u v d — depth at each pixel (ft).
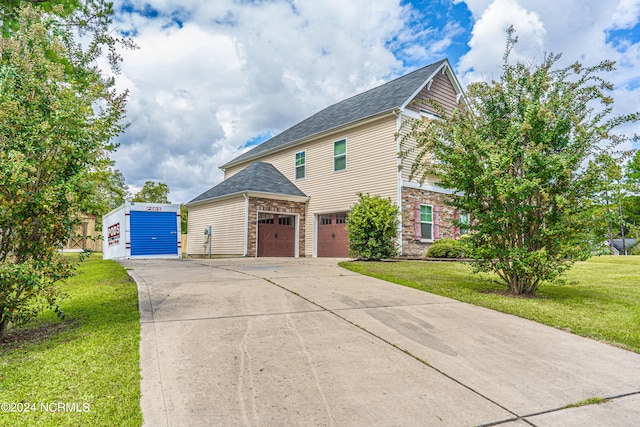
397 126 46.85
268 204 55.52
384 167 48.08
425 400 9.45
